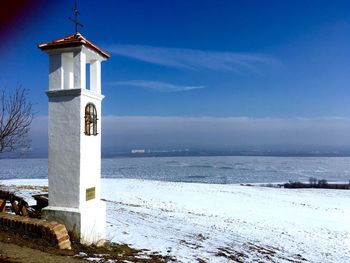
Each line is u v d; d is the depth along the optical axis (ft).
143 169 484.74
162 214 77.30
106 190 138.10
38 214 36.17
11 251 25.55
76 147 31.48
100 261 26.78
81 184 31.48
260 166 571.69
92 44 32.81
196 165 587.27
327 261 52.13
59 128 32.07
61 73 32.30
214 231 62.95
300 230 81.05
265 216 100.12
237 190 175.63
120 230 47.09
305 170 493.36
